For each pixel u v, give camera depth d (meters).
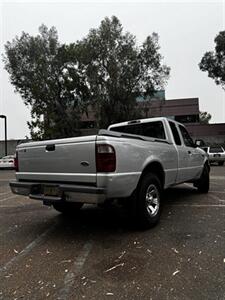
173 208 5.69
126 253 3.41
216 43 28.95
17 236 4.25
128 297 2.43
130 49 27.11
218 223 4.56
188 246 3.56
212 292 2.46
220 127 32.75
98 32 26.95
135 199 4.20
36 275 2.90
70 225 4.80
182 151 5.81
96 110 28.41
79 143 3.76
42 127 28.61
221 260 3.12
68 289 2.59
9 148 34.00
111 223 4.82
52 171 4.11
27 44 29.34
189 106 36.75
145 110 29.58
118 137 3.80
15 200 7.66
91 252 3.48
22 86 30.56
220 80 30.52
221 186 8.82
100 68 27.48
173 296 2.42
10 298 2.47
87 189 3.57
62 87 30.25
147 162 4.33
